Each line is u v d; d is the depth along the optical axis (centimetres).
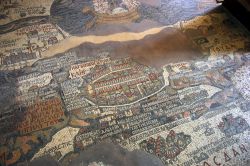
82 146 198
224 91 240
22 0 312
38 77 238
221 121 219
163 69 254
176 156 197
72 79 239
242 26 304
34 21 290
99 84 237
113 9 312
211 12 318
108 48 268
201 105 229
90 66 250
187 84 243
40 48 262
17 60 250
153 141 204
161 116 219
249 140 209
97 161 191
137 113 220
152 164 192
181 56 267
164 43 278
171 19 306
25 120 209
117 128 209
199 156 198
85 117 214
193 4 326
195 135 209
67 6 311
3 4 305
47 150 194
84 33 281
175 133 209
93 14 304
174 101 230
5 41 265
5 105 216
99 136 204
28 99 222
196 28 297
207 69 257
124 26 293
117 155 195
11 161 187
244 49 279
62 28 285
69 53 260
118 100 227
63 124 209
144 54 265
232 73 255
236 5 311
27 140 198
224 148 203
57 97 225
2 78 235
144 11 313
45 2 314
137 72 249
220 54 271
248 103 233
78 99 225
